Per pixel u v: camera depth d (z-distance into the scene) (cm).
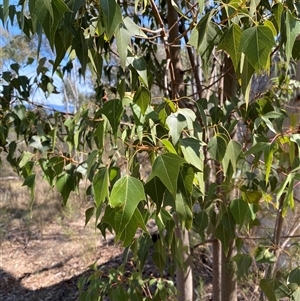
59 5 53
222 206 104
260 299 152
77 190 110
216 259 154
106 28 54
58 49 65
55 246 410
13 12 94
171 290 124
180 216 70
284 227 167
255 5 68
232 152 81
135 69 69
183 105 110
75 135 106
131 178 57
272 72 161
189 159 64
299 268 104
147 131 74
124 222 54
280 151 102
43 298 312
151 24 148
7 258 393
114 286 128
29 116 127
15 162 135
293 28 66
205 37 77
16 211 512
